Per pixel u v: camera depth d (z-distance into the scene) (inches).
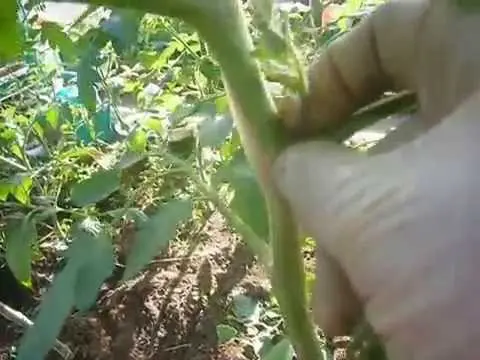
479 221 12.7
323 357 18.6
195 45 35.4
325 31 34.1
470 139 13.3
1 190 33.2
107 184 26.4
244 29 15.9
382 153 15.0
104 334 32.3
